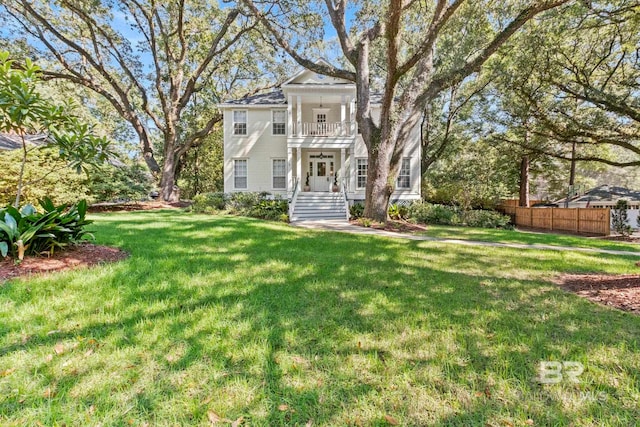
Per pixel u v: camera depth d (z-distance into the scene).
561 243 9.12
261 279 3.98
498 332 2.63
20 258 3.90
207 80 19.80
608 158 20.67
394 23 8.98
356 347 2.36
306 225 11.09
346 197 15.00
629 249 8.37
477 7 9.61
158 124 18.81
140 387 1.87
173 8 15.98
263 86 22.14
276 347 2.34
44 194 10.01
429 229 11.40
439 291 3.74
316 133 16.48
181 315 2.84
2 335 2.40
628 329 2.73
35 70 4.68
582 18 10.41
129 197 15.73
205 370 2.04
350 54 11.93
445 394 1.84
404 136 11.70
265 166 17.17
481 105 19.00
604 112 12.92
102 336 2.44
